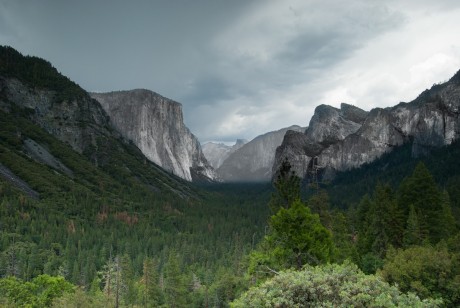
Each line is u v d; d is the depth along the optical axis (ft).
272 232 120.47
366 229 228.02
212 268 394.11
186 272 392.68
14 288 172.65
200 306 316.60
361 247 202.49
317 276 52.70
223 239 529.45
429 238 179.32
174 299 284.82
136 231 518.37
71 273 335.26
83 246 418.10
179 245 475.31
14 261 337.93
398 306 45.39
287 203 133.49
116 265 289.12
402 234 189.88
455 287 88.53
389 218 193.88
